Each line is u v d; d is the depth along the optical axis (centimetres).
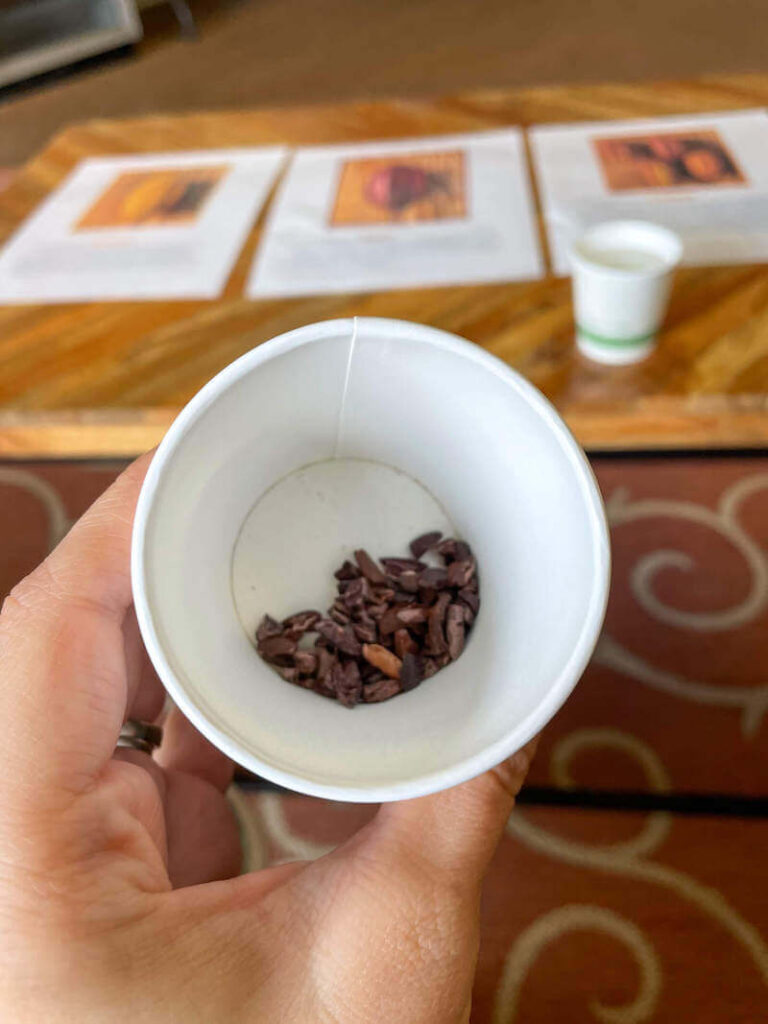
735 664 51
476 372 23
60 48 168
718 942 41
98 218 64
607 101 70
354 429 28
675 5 162
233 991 23
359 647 28
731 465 61
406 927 25
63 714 24
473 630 28
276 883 26
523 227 57
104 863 24
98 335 53
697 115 66
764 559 55
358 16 177
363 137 70
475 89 146
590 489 21
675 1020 39
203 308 54
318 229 59
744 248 52
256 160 69
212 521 26
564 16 165
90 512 27
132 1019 22
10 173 139
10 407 48
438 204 60
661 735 48
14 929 22
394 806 27
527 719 19
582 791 46
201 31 180
